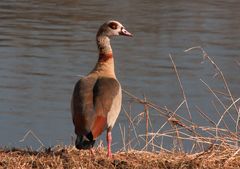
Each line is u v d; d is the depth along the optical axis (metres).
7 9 31.98
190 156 10.69
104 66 11.31
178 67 21.95
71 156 10.40
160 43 25.30
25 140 15.44
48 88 19.58
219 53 23.89
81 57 22.98
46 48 24.33
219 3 34.75
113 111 10.56
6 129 16.25
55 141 15.27
